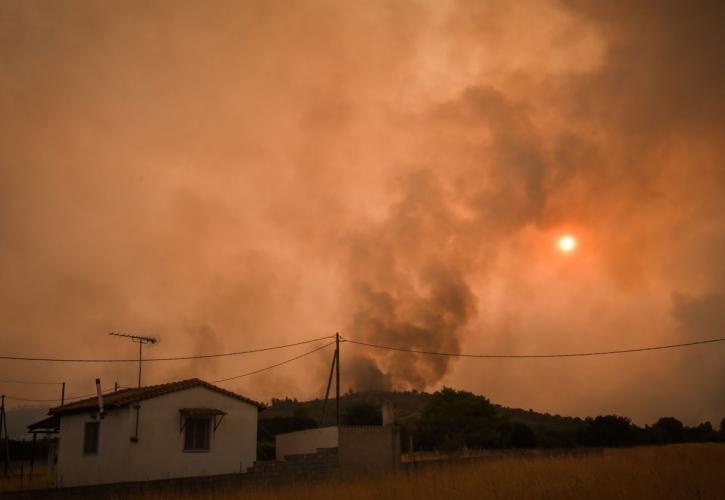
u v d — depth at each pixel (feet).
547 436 221.66
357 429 94.17
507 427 208.03
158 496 66.28
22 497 62.13
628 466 79.82
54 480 94.99
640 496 52.70
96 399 91.40
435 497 58.03
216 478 75.15
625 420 218.18
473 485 62.69
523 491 57.67
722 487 57.16
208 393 89.40
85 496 65.51
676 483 60.13
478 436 195.72
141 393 84.84
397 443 96.27
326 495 62.80
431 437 201.05
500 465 85.20
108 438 82.58
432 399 213.05
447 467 90.74
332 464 87.20
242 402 92.58
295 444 102.27
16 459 168.55
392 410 106.73
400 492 61.41
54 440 118.62
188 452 85.15
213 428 88.48
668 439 225.56
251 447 91.91
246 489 70.38
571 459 96.73
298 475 82.28
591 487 58.23
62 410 90.33
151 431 82.38
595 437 214.48
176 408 85.56
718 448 124.36
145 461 80.89
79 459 86.38
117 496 66.03
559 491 56.70
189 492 71.46
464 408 203.62
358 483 71.46
